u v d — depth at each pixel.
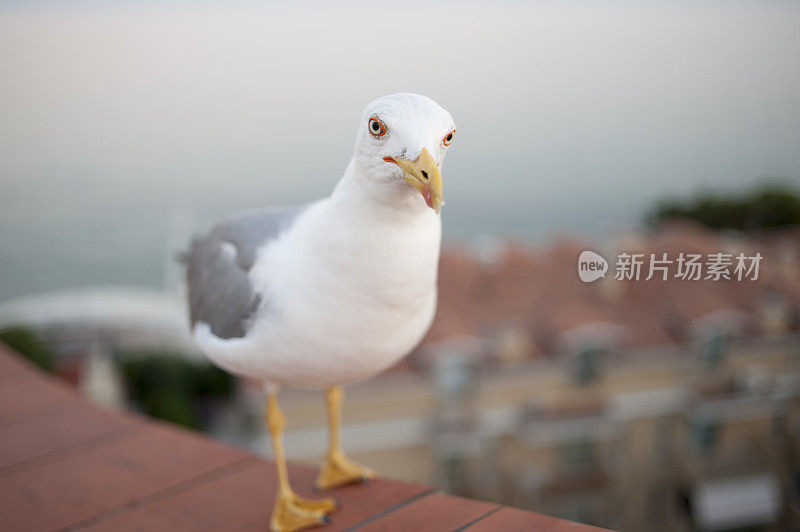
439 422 14.58
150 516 2.39
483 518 2.18
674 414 15.59
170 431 3.04
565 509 15.28
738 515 15.62
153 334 18.25
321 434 14.46
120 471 2.71
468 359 14.60
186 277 2.61
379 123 1.65
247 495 2.50
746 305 16.16
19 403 3.38
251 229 2.17
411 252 1.80
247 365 2.10
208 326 2.24
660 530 16.45
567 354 15.19
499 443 14.95
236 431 16.56
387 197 1.73
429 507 2.29
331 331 1.89
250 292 2.01
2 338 12.35
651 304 16.47
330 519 2.26
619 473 15.68
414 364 14.88
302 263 1.90
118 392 15.82
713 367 15.55
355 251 1.79
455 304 16.27
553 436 14.74
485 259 17.80
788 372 15.59
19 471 2.73
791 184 17.08
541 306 16.17
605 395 15.43
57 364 14.12
